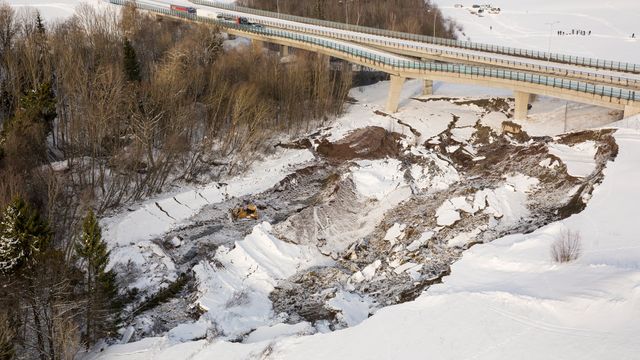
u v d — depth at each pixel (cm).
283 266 6469
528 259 5300
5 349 4734
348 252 6681
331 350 4675
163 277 6450
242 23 13512
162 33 12681
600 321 4400
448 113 10712
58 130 9419
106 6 15562
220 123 9919
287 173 9088
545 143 8175
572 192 6738
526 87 9300
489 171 8319
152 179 8588
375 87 12812
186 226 7719
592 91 8569
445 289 5128
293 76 10512
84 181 8156
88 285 5462
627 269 4822
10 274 5084
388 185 8088
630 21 19688
